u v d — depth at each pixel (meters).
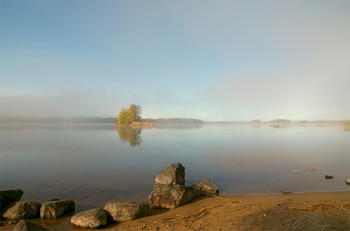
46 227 7.36
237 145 34.44
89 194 11.18
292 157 22.84
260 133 68.25
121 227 7.14
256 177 14.59
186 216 7.94
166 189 9.59
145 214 8.14
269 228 6.34
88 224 7.20
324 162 19.94
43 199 10.47
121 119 160.62
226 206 8.91
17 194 9.48
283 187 12.16
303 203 8.99
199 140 43.41
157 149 29.69
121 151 27.58
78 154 25.19
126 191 11.70
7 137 49.03
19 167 18.08
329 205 8.59
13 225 7.51
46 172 16.23
